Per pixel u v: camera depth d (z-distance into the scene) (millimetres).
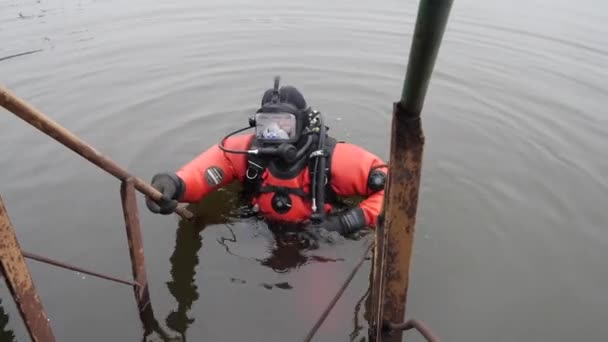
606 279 2623
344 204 2963
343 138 4277
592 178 3553
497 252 2824
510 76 5367
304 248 2701
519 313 2400
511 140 4113
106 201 3217
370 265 2611
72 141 1641
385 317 1668
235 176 2916
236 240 2807
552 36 6586
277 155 2658
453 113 4609
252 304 2418
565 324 2340
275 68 5562
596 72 5445
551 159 3816
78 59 5574
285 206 2713
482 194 3373
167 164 3676
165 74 5301
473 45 6273
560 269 2693
